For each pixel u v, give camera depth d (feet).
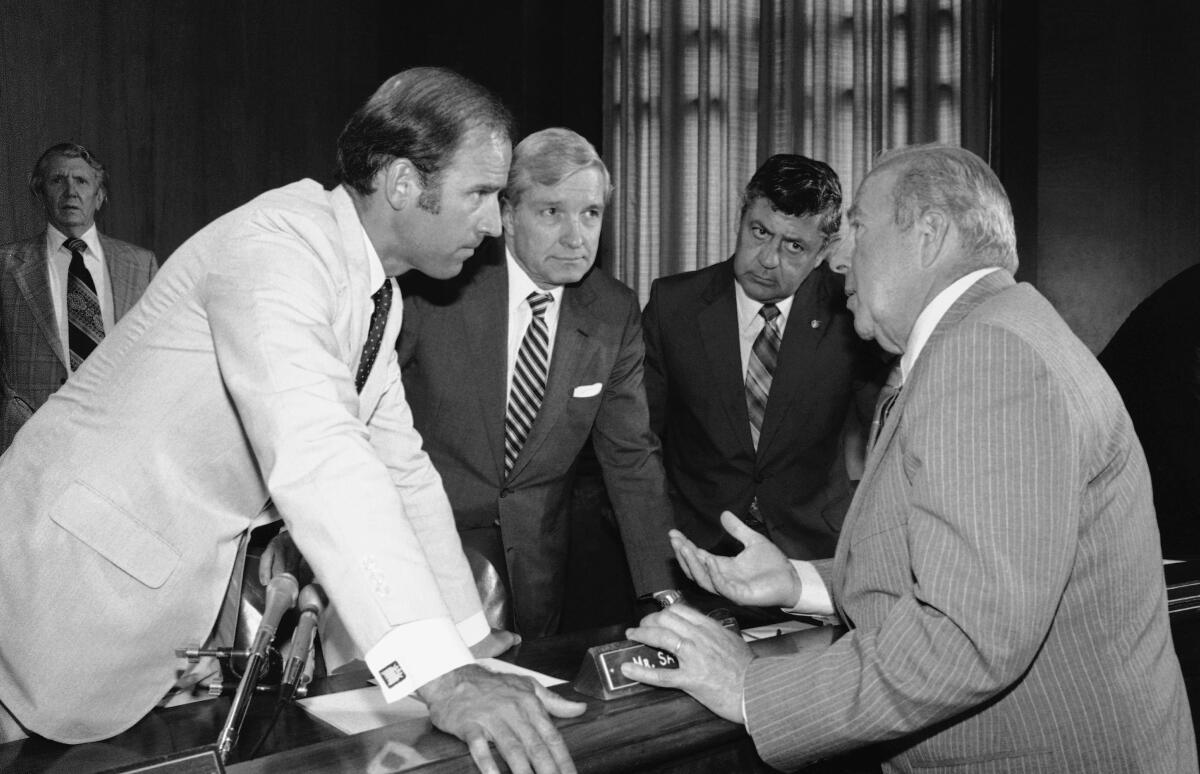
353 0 19.39
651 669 4.67
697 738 4.52
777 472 9.07
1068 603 4.44
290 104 18.75
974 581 4.06
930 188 4.88
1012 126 15.11
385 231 5.35
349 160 5.25
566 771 3.97
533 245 7.62
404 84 5.22
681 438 9.37
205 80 17.72
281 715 4.83
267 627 4.33
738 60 16.12
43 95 15.99
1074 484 4.13
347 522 4.27
